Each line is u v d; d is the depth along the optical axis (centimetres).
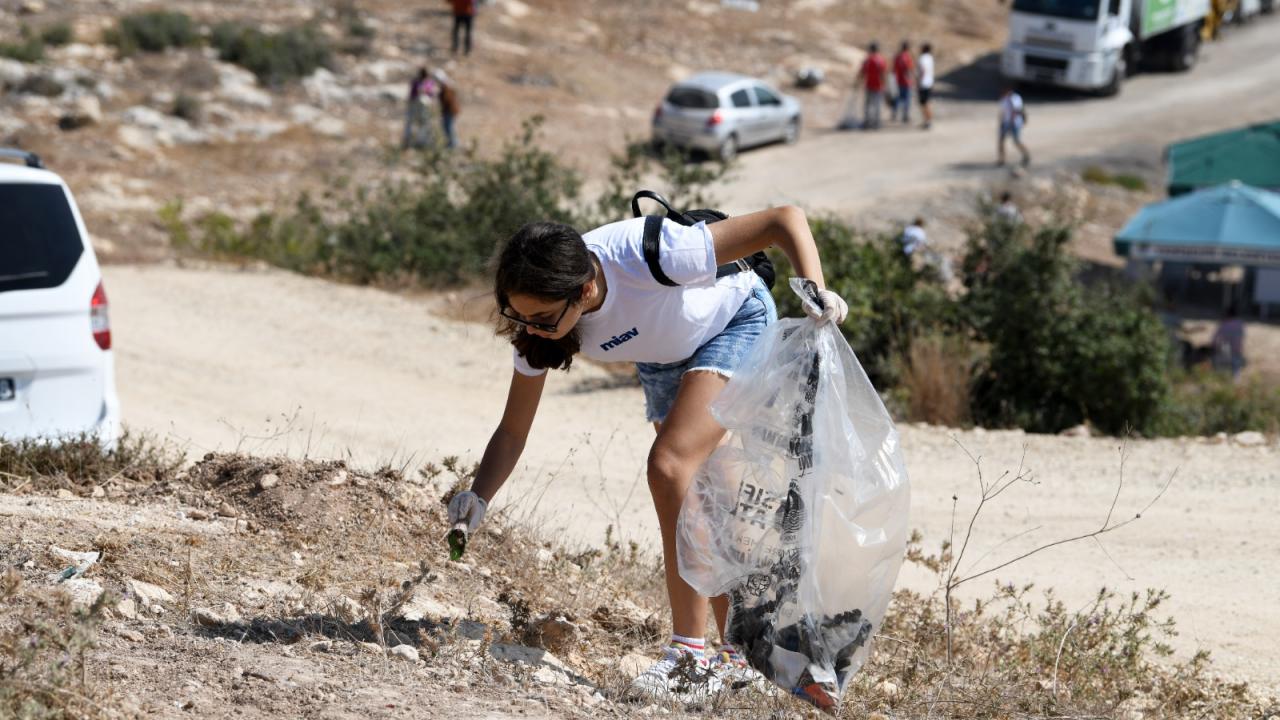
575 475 1188
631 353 454
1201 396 1883
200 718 372
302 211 2698
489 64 4400
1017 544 998
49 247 843
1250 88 4688
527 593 592
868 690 509
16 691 347
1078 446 1335
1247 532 1007
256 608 500
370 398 1554
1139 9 4591
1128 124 4234
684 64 4722
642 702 456
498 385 1659
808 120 4309
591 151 3656
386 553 601
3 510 587
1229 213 2733
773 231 445
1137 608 835
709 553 444
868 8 5722
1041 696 537
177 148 3425
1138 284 2331
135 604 476
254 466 673
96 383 853
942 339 1662
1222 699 621
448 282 2381
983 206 1895
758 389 445
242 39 4088
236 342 1847
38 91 3588
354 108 3897
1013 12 4397
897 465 448
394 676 439
